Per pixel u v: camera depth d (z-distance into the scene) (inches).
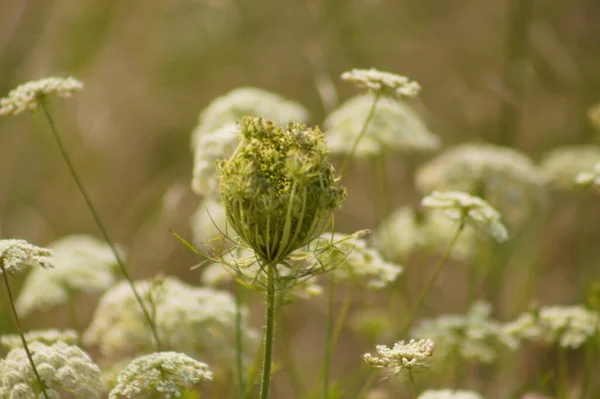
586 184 209.3
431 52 479.2
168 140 492.4
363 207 468.1
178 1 500.1
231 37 513.0
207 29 502.9
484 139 446.6
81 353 158.7
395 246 289.3
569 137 442.9
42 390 147.1
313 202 130.7
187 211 426.0
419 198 443.8
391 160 447.8
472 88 468.1
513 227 337.7
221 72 512.4
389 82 194.9
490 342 223.1
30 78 460.8
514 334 221.0
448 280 422.0
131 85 486.3
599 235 406.9
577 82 421.7
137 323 211.6
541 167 352.5
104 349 214.2
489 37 487.5
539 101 452.8
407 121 279.0
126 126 481.1
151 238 411.8
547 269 407.2
